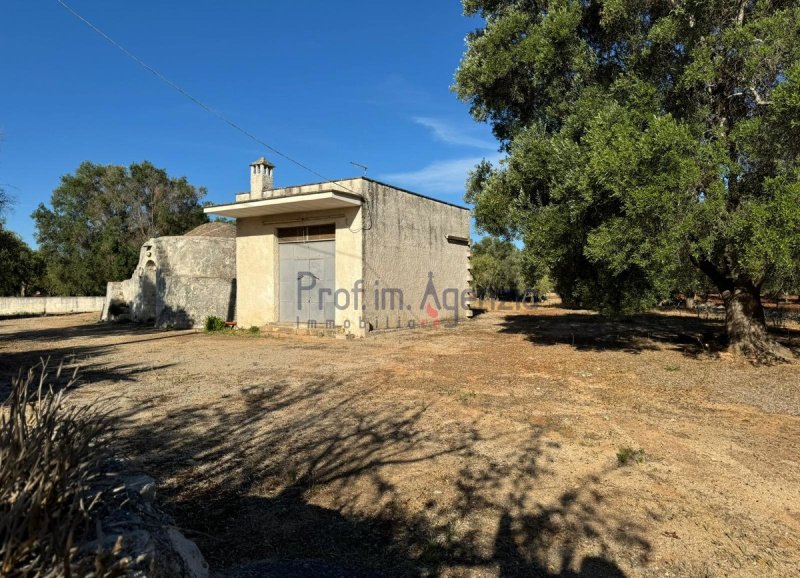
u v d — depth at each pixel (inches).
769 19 325.4
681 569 117.3
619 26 430.9
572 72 462.0
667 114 335.6
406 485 164.1
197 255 808.9
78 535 73.5
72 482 79.0
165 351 472.1
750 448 200.8
